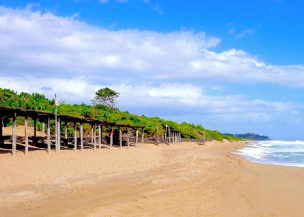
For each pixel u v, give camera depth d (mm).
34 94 53531
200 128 98312
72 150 28953
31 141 30969
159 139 54031
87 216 10930
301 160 36188
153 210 11945
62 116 27109
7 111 21469
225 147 67438
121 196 14297
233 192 15875
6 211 11289
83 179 17625
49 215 10992
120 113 64125
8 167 17984
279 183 18969
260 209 12625
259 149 62594
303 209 12727
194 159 33062
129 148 39469
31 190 14391
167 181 18547
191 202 13422
